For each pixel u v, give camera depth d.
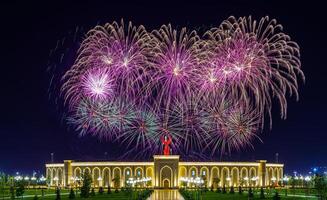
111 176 144.75
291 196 97.94
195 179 139.25
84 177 95.00
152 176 142.88
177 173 142.00
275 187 138.00
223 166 145.62
